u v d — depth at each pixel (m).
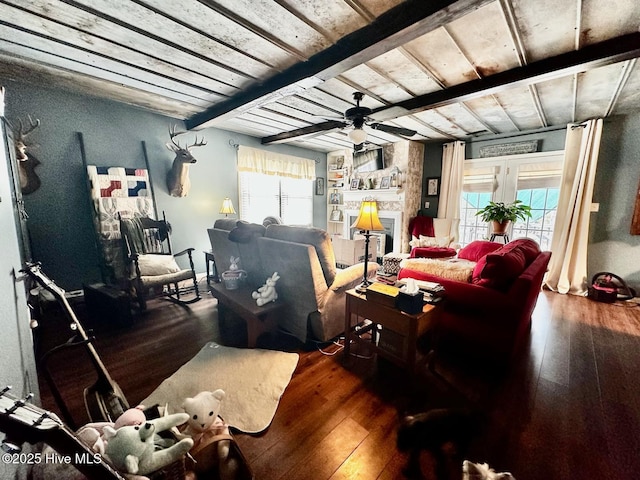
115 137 3.44
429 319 1.79
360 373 1.96
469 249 3.75
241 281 2.75
